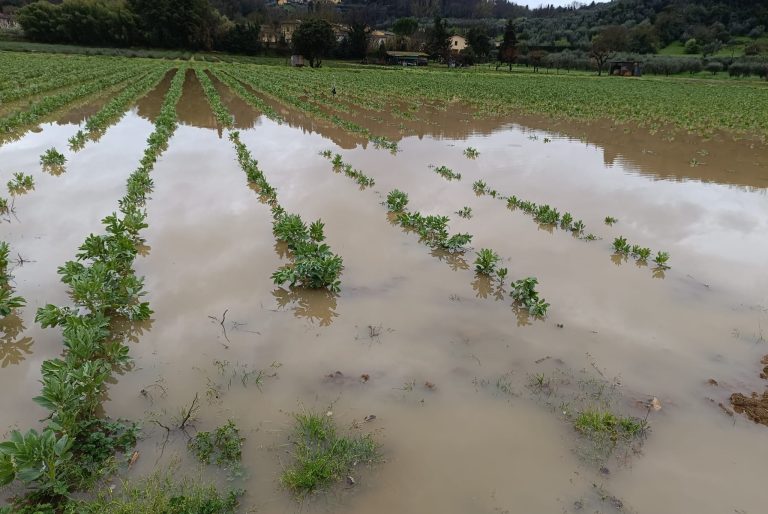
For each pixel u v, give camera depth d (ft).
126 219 33.45
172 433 17.92
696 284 31.58
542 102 123.75
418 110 106.83
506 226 40.47
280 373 21.63
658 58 299.79
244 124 80.64
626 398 20.77
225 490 15.61
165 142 62.44
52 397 17.06
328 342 24.07
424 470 16.93
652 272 33.09
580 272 32.76
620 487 16.51
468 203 45.80
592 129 89.25
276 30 386.32
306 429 18.29
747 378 22.29
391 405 20.01
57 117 78.13
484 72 260.62
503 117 101.24
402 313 26.91
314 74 193.26
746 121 98.99
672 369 22.84
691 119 101.09
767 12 346.13
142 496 15.14
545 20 525.75
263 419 18.89
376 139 70.74
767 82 235.20
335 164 56.03
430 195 47.70
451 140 74.90
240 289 28.66
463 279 31.19
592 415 19.26
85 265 30.32
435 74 222.48
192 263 31.55
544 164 61.62
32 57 189.98
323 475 16.12
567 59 312.09
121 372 21.27
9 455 14.71
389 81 169.27
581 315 27.45
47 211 38.88
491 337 25.02
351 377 21.59
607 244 37.58
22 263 30.32
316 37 241.14
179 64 215.72
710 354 24.12
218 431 17.53
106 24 270.26
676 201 48.26
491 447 18.06
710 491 16.44
